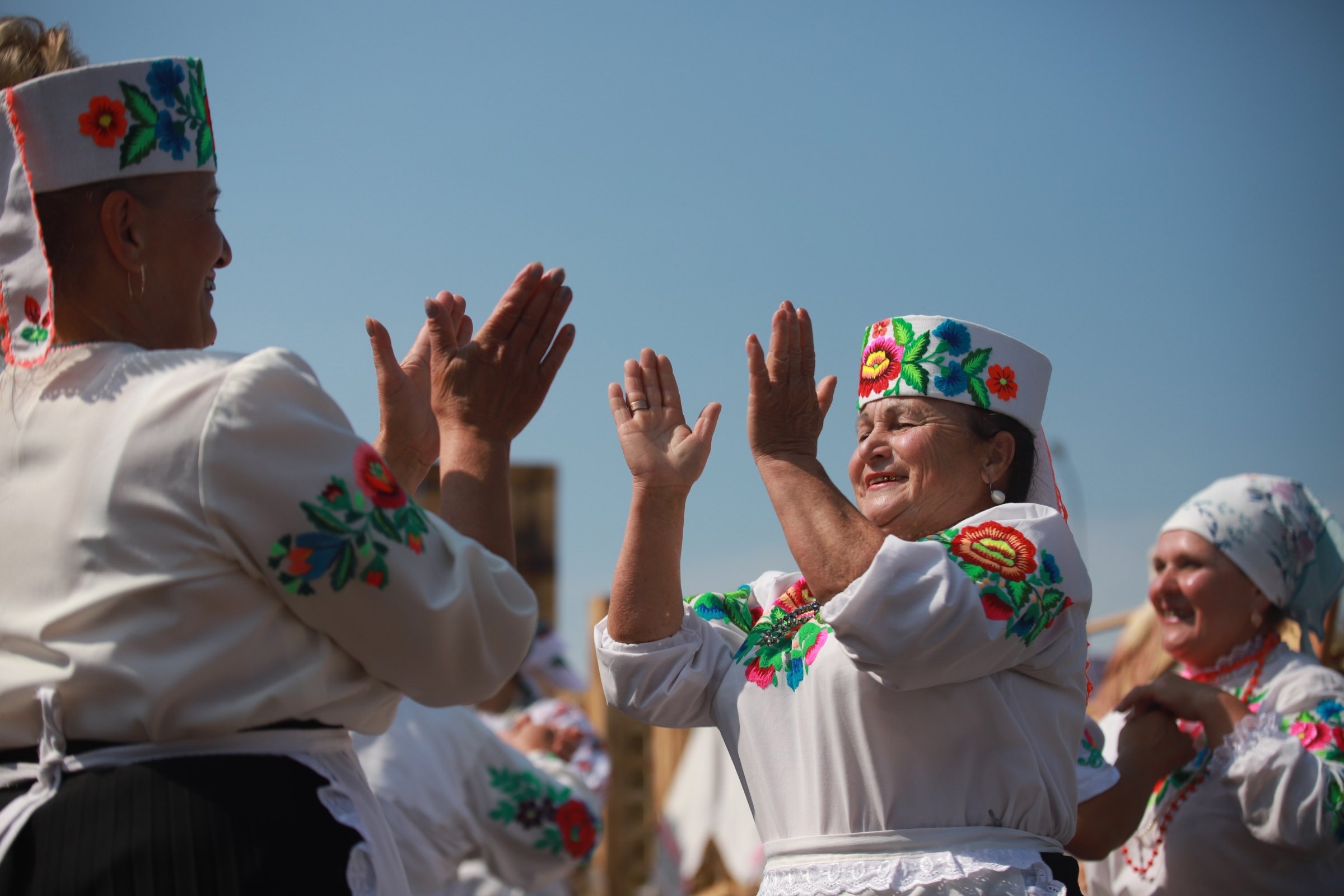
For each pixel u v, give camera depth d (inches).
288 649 70.3
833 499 89.9
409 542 71.6
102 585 67.9
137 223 75.9
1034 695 91.4
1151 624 183.3
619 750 337.1
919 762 87.4
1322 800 120.0
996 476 100.3
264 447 69.0
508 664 77.1
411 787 145.8
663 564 99.0
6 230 74.4
